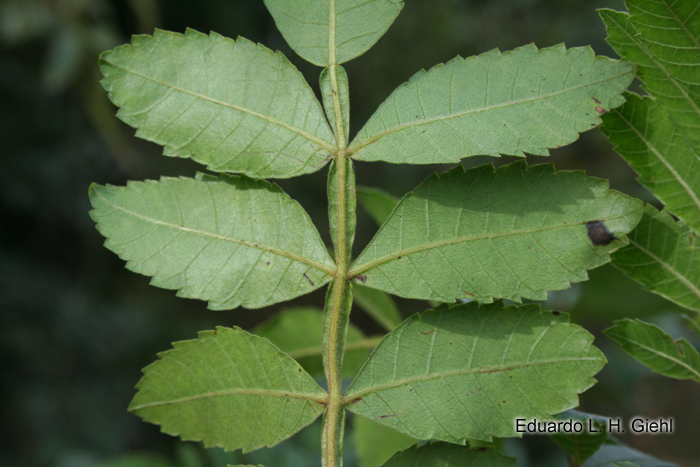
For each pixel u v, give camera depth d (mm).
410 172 1308
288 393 210
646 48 205
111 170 1382
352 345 254
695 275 217
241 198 214
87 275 1415
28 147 1305
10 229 1354
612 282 267
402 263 211
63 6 787
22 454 1091
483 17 1342
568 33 1206
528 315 208
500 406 207
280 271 212
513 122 208
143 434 1184
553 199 208
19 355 1190
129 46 212
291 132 214
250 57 214
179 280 211
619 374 432
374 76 1366
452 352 209
